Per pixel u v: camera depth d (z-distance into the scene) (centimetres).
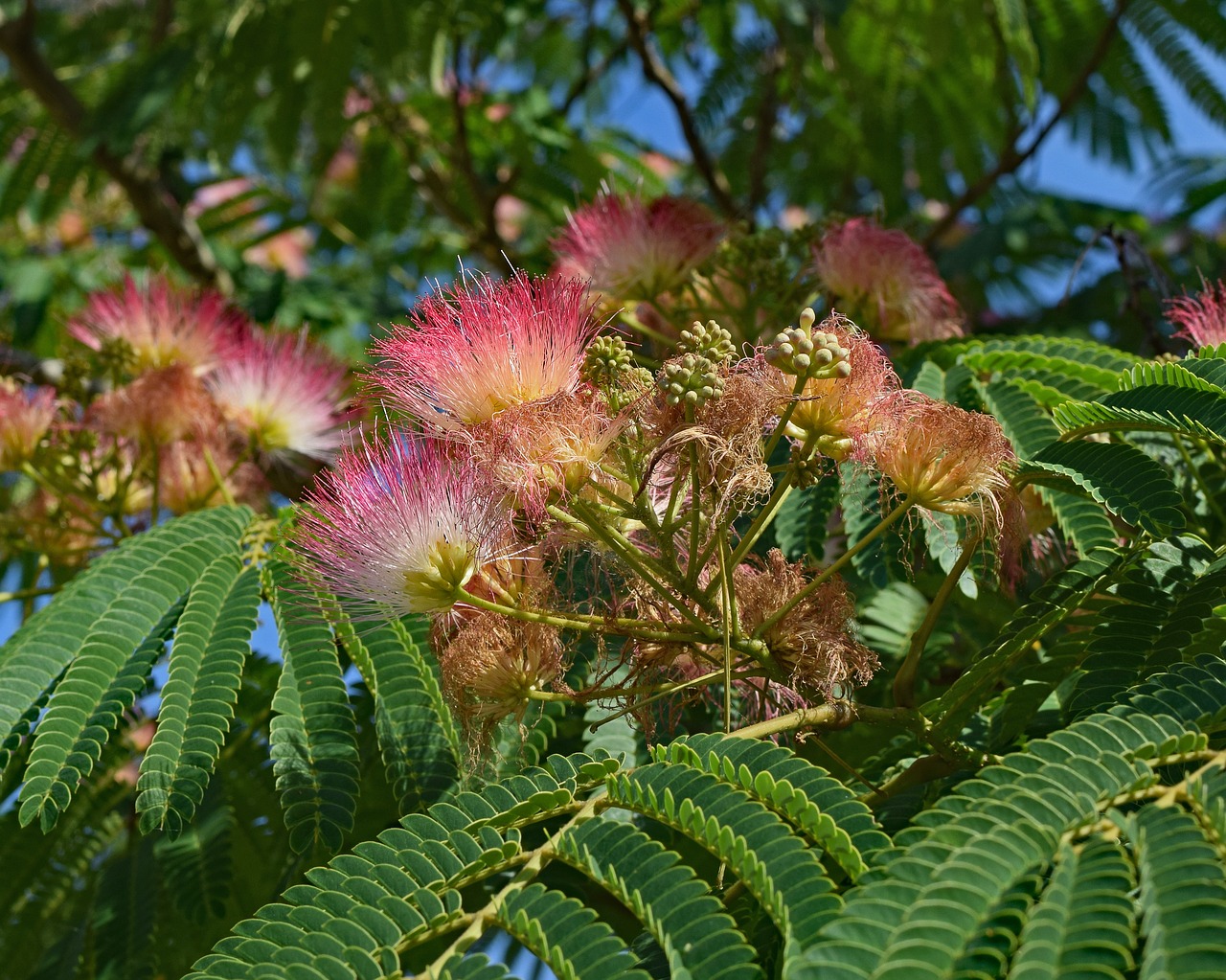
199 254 534
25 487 415
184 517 265
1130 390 224
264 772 304
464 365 200
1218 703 169
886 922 130
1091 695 202
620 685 211
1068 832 140
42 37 581
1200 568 216
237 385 356
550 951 147
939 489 205
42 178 575
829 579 215
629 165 516
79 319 402
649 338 331
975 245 580
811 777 166
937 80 554
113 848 310
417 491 202
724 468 195
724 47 621
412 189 591
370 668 232
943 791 213
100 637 224
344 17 461
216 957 157
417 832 173
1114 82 534
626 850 158
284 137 493
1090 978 118
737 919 196
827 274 316
